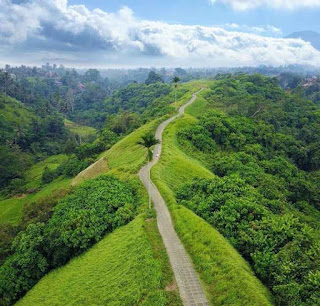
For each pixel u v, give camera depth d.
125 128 129.75
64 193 58.88
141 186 52.75
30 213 54.97
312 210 66.75
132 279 29.23
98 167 77.12
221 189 44.81
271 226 33.81
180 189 50.25
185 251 33.44
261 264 28.75
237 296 25.47
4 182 116.75
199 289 27.50
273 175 76.69
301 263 27.50
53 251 40.56
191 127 87.56
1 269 40.69
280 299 24.91
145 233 36.34
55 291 34.06
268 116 122.94
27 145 158.25
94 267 34.53
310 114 140.38
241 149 87.44
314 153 101.50
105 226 42.41
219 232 36.16
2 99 187.75
